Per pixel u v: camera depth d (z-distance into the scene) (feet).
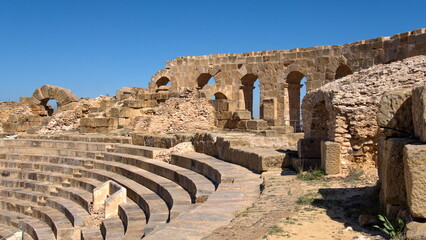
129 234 43.93
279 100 116.37
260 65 120.57
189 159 63.10
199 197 42.39
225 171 49.70
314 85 109.19
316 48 110.32
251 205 33.63
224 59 129.39
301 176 43.19
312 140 47.60
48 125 114.42
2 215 71.92
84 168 81.10
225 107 95.45
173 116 94.38
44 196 74.38
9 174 86.94
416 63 46.47
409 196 22.00
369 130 41.39
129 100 110.32
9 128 123.65
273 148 57.72
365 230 24.94
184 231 26.86
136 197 58.39
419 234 20.56
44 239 57.00
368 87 43.50
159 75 145.59
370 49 97.66
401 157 25.08
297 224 26.94
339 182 39.58
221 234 25.46
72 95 126.72
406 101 26.86
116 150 85.05
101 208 60.34
